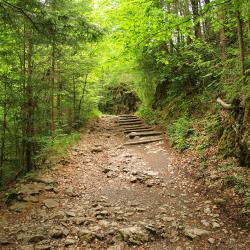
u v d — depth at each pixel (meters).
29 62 10.08
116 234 5.21
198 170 8.29
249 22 8.54
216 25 9.59
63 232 5.22
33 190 7.25
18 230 5.33
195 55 12.85
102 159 10.84
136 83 19.03
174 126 12.95
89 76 17.59
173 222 5.67
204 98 12.48
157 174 8.76
